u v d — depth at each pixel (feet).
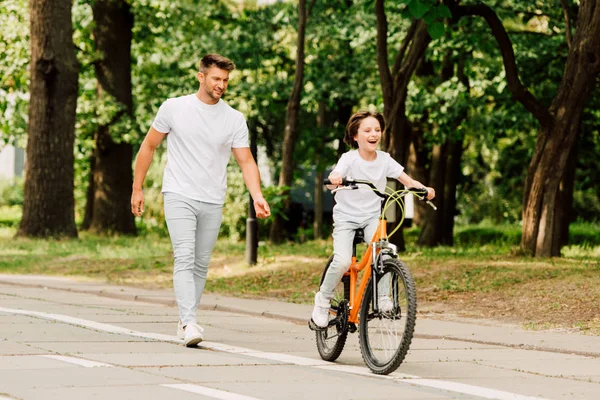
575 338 46.93
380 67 98.12
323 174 184.03
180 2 142.61
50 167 125.18
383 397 29.12
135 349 38.52
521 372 36.37
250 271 85.66
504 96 125.59
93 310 56.08
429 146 141.18
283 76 169.07
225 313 60.03
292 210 192.44
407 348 32.81
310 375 33.32
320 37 145.48
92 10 146.51
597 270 72.64
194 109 41.63
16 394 27.58
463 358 40.11
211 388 29.53
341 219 36.73
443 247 129.08
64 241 121.70
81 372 31.83
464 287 69.10
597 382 34.35
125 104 146.20
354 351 41.81
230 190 173.37
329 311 37.91
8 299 61.67
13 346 38.14
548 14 119.85
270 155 201.67
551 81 123.85
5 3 139.74
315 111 188.34
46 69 123.95
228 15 155.63
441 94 128.36
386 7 120.57
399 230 104.32
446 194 146.00
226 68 41.39
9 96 153.58
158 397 27.68
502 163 181.68
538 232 88.53
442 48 119.14
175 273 41.52
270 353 39.37
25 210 125.70
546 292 63.31
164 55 153.89
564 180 127.24
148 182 186.39
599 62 85.92
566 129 87.40
